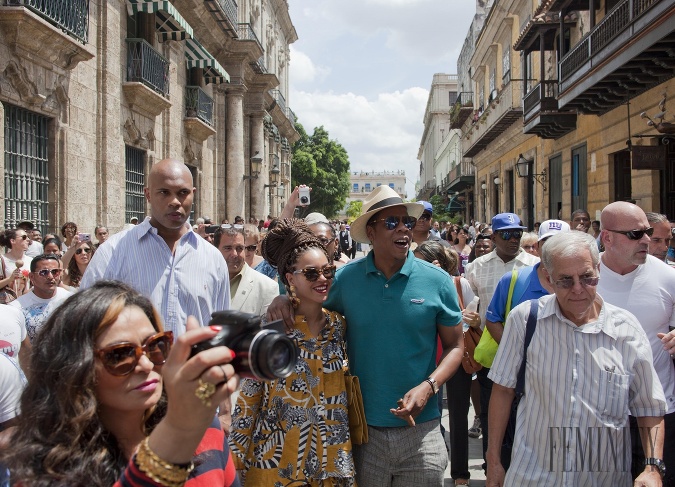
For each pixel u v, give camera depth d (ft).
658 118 36.42
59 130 34.19
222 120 72.79
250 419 10.07
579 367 9.72
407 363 10.84
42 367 5.66
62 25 31.94
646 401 9.84
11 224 30.37
